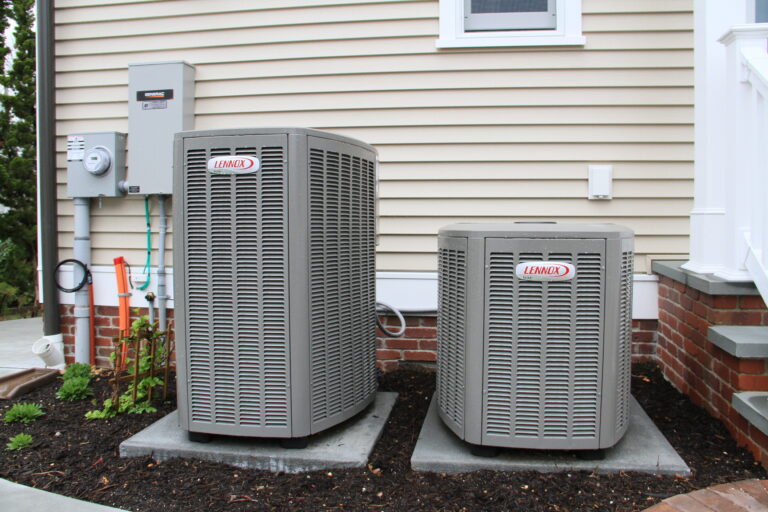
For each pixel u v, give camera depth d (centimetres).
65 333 435
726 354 265
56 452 266
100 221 429
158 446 258
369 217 298
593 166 372
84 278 420
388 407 311
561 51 373
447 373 264
